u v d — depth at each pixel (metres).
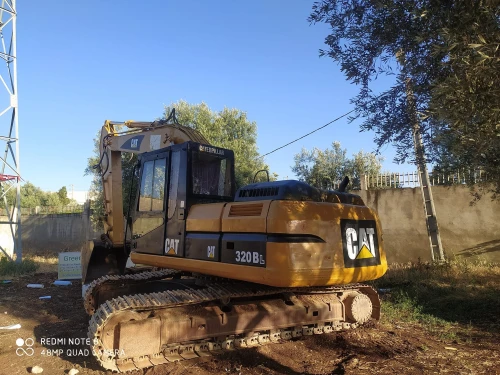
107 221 9.24
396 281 10.30
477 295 8.59
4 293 10.45
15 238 18.55
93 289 6.76
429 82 4.05
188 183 5.94
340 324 6.56
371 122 4.66
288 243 4.71
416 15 3.45
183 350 5.34
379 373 4.79
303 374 4.94
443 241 12.20
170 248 6.09
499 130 2.93
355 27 4.38
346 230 5.22
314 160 21.50
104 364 4.82
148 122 8.70
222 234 5.34
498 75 2.88
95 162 20.47
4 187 17.97
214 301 5.68
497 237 11.55
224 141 19.27
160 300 5.20
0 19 15.24
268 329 5.81
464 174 5.73
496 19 3.07
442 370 4.82
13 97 15.41
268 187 5.27
